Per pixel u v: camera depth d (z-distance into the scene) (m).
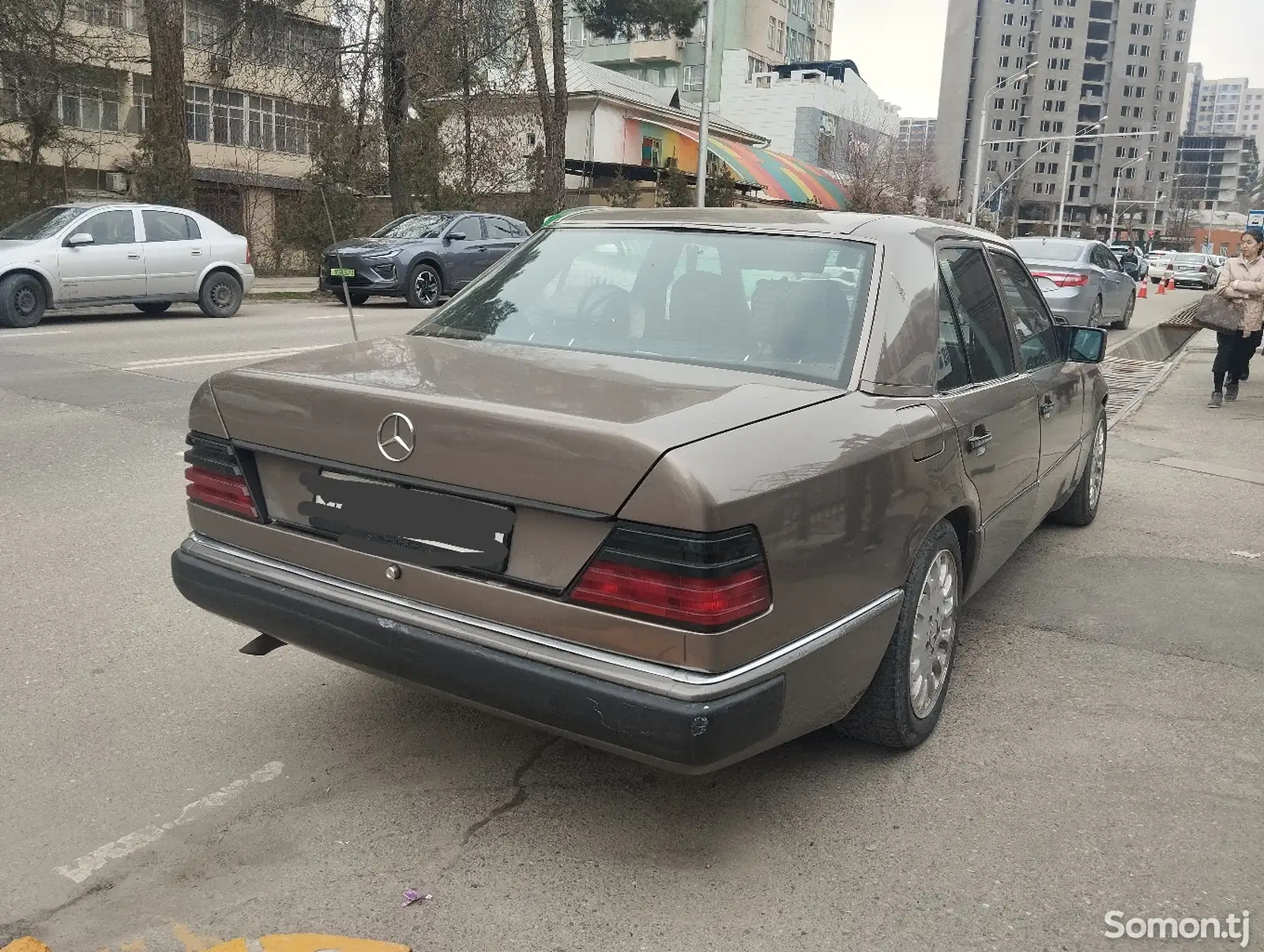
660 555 2.51
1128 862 3.01
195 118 34.94
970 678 4.27
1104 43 151.00
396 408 2.85
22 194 24.52
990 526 4.04
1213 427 9.96
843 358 3.29
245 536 3.25
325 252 19.72
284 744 3.57
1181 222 143.88
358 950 2.54
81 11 27.55
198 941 2.59
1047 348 5.09
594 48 73.69
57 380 10.30
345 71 26.52
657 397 2.87
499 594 2.73
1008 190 134.62
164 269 15.96
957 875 2.92
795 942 2.63
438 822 3.13
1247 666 4.44
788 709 2.75
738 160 45.19
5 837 3.00
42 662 4.16
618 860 2.95
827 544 2.82
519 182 33.12
